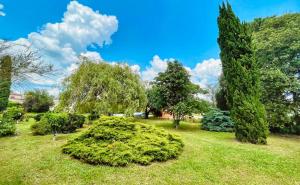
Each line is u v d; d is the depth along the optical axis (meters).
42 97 30.50
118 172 5.75
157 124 19.17
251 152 8.17
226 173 6.02
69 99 15.19
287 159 7.54
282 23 16.95
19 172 5.58
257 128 10.45
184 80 16.03
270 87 14.30
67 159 6.66
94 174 5.56
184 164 6.57
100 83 15.01
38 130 11.67
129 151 6.56
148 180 5.36
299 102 14.74
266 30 16.83
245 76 10.70
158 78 16.28
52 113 12.38
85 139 7.39
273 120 14.16
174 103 16.42
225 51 11.56
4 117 13.34
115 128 7.70
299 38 14.35
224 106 20.81
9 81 5.01
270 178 5.78
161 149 7.02
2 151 7.73
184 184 5.21
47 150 7.72
